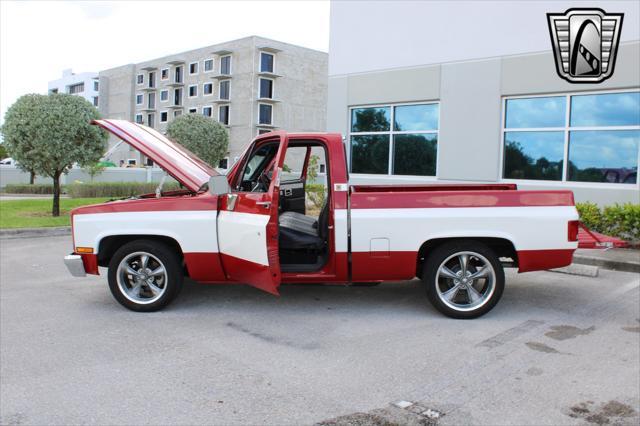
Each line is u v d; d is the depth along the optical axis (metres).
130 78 72.00
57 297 6.67
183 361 4.51
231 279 5.91
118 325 5.50
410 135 13.10
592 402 3.75
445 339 5.05
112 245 6.20
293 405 3.70
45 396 3.85
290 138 5.66
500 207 5.57
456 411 3.61
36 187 29.33
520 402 3.74
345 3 13.91
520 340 5.03
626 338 5.10
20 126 13.60
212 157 34.12
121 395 3.86
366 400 3.77
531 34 11.05
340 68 14.12
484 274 5.67
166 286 5.89
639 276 7.88
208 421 3.48
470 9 11.81
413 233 5.55
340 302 6.36
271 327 5.42
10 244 11.04
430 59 12.49
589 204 10.15
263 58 56.28
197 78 61.38
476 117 11.88
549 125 11.07
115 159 65.69
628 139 10.19
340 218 5.57
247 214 5.47
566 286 7.23
